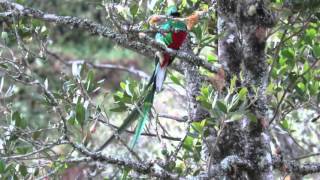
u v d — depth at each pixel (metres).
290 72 8.95
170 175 7.36
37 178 8.18
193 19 7.95
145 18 7.80
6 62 8.40
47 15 7.54
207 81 8.27
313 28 8.84
